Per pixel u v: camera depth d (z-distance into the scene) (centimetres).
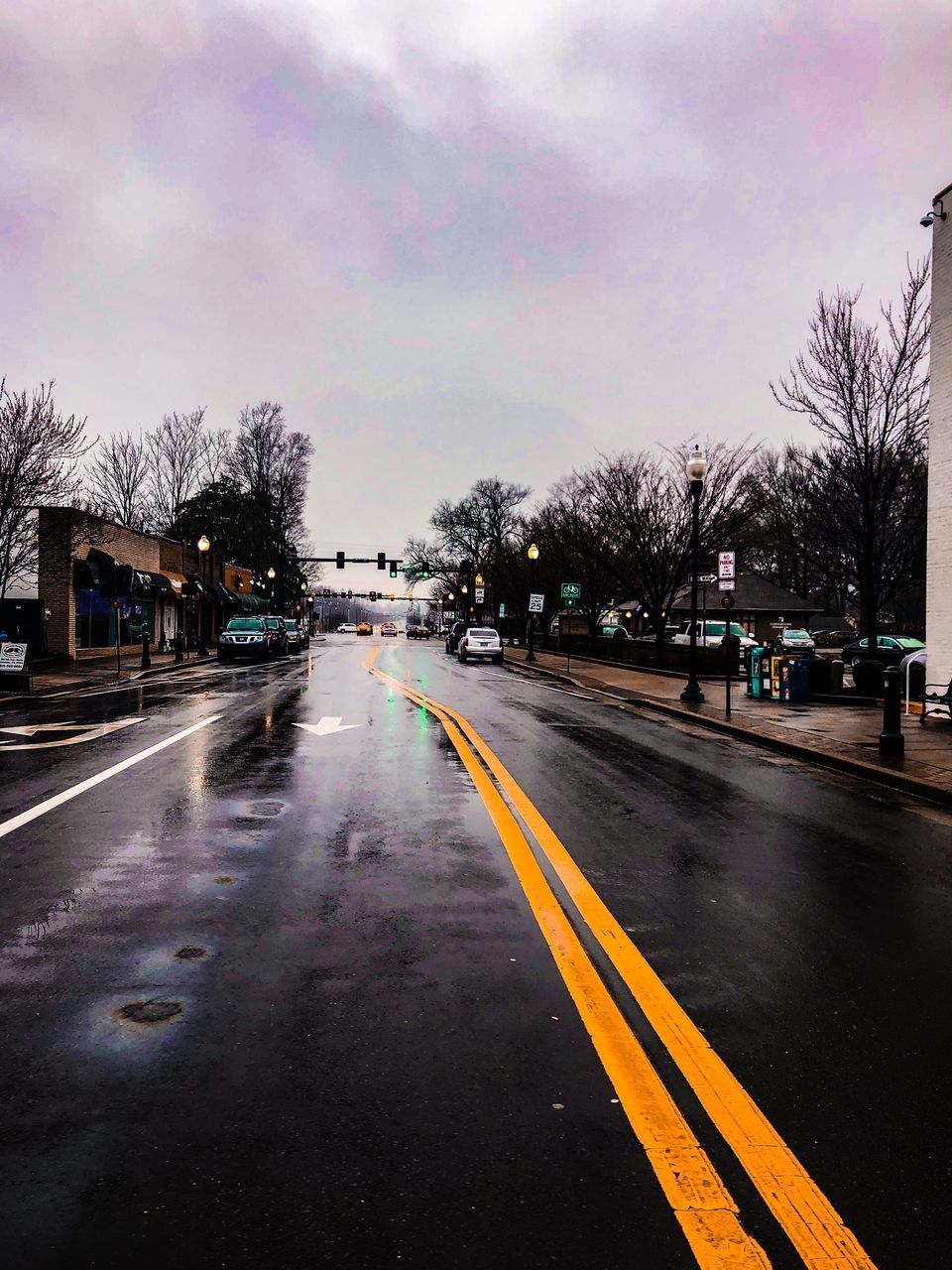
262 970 411
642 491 3275
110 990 388
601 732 1359
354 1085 309
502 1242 232
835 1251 230
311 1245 230
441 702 1811
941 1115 297
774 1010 378
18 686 1883
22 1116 288
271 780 899
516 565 5550
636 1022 363
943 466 1532
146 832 675
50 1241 231
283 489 7488
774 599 5600
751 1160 269
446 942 450
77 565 3038
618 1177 260
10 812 748
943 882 579
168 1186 254
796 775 1001
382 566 7650
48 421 2247
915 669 1702
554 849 638
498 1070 321
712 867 603
